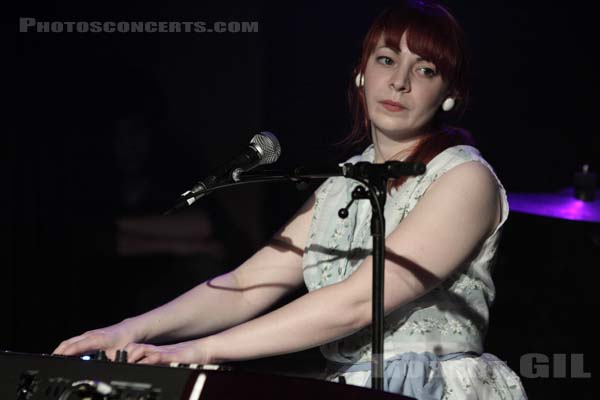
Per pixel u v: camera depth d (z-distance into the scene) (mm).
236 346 7613
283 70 20453
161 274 20328
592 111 19328
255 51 20234
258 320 7770
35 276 19594
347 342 8453
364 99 9078
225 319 9281
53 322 19609
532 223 14633
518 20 19234
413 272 7793
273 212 21000
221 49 20141
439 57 8273
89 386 5621
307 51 20391
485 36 19344
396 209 8406
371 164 6613
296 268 9555
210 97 20266
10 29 19125
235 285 9445
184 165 20375
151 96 20078
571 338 14547
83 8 19484
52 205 19719
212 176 7391
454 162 8219
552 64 19328
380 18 8570
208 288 9336
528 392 14938
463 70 8508
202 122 20328
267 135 7664
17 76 19281
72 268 19812
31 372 6055
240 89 20281
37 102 19484
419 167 6465
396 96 8336
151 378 5777
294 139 20625
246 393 5641
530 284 14969
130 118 20031
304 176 6961
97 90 19781
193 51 20062
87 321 19781
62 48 19484
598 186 19016
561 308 14555
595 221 13344
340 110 20531
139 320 8641
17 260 19469
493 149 19672
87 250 19922
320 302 7734
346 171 6672
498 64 19422
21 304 19453
